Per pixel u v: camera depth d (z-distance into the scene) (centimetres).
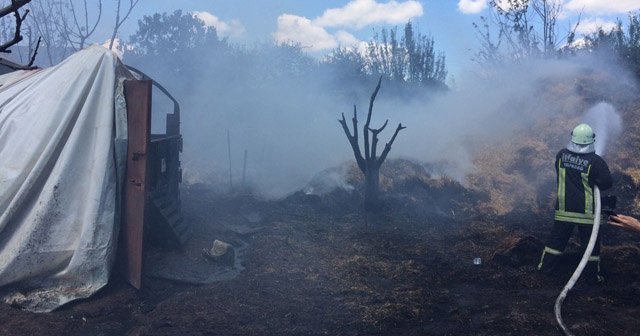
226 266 593
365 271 575
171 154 651
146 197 497
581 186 543
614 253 607
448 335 418
